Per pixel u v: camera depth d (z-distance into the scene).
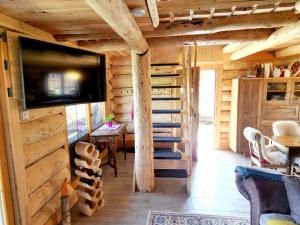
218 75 5.02
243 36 2.99
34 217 2.10
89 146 2.62
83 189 2.72
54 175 2.47
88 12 1.82
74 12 1.81
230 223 2.43
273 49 4.52
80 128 3.76
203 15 2.33
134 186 3.23
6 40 1.76
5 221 1.82
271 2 1.95
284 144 3.11
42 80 1.93
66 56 2.18
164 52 4.78
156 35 2.62
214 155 4.78
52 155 2.47
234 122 4.78
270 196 1.85
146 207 2.78
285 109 4.53
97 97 2.64
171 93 4.79
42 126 2.27
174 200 2.94
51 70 2.02
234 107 4.77
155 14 1.92
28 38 1.79
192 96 4.18
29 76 1.82
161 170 3.36
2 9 1.69
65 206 2.35
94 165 2.68
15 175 1.84
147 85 3.02
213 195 3.05
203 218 2.53
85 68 2.44
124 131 4.51
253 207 1.94
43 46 1.93
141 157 3.14
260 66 4.65
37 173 2.14
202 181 3.50
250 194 1.98
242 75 4.93
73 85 2.29
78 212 2.71
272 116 4.56
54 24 2.19
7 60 1.77
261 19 2.33
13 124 1.83
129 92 5.07
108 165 4.25
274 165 3.29
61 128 2.65
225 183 3.42
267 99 4.59
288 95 4.50
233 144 4.85
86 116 3.96
